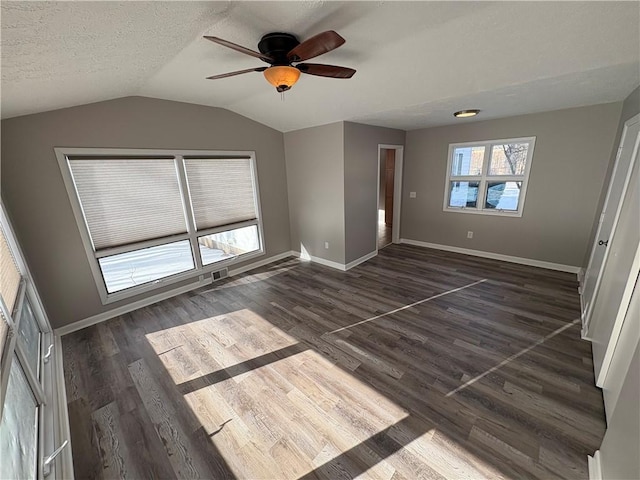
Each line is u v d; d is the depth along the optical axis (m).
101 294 3.05
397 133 4.97
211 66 2.30
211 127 3.68
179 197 3.53
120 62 1.85
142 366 2.35
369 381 2.11
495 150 4.32
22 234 2.52
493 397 1.93
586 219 3.71
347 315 3.06
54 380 2.08
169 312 3.24
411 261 4.69
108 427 1.79
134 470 1.54
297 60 1.72
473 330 2.69
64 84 1.93
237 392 2.05
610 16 1.55
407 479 1.45
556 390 1.96
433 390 2.01
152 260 3.47
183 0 1.27
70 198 2.74
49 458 1.44
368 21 1.67
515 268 4.20
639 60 1.95
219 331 2.83
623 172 2.54
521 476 1.44
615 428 1.33
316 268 4.52
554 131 3.72
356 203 4.37
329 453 1.60
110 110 2.85
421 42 1.94
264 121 4.16
